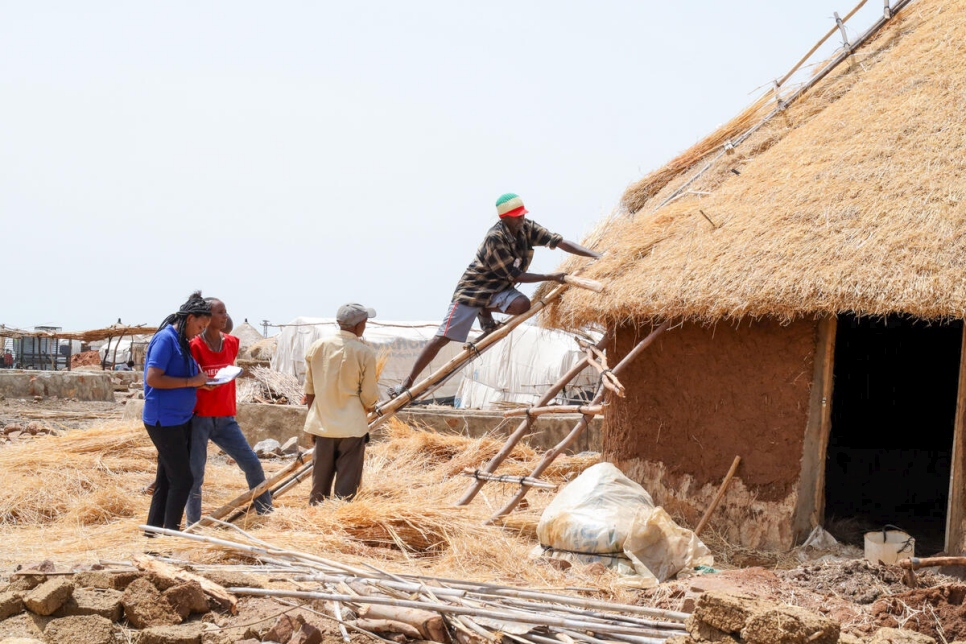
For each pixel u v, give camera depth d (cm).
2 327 2962
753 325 701
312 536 611
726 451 714
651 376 767
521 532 704
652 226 785
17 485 792
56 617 449
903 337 1223
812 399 673
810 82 933
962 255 582
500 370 2480
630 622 435
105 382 1855
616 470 661
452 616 449
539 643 422
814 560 652
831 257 623
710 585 529
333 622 455
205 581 482
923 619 472
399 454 1037
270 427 1219
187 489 669
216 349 739
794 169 753
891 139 711
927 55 807
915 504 955
